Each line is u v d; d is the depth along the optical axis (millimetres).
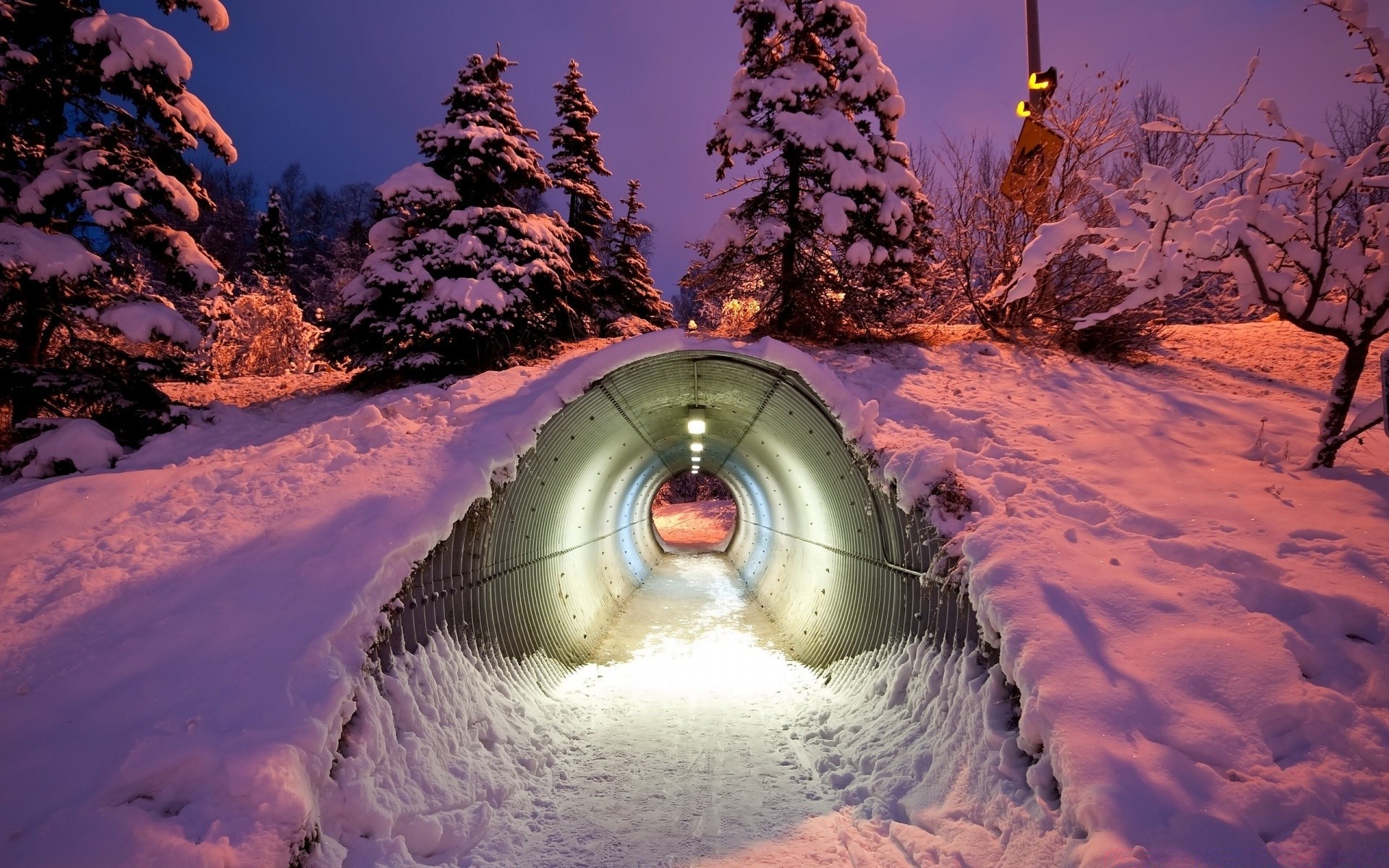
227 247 51031
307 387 12039
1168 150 12320
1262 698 3766
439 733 4809
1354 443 6809
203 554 5352
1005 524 5297
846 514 7703
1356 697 3781
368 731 4172
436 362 11195
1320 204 5289
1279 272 5742
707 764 5516
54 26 7949
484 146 12422
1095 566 4898
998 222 12367
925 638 5754
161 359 8688
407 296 11500
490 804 4625
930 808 4379
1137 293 5316
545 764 5422
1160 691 3869
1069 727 3684
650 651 9070
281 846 3182
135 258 8711
